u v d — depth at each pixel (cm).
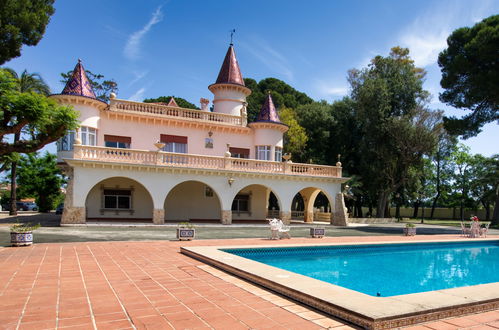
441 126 3600
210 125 2742
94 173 2114
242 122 2872
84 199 2081
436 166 5462
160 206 2256
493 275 1090
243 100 3058
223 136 2834
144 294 643
